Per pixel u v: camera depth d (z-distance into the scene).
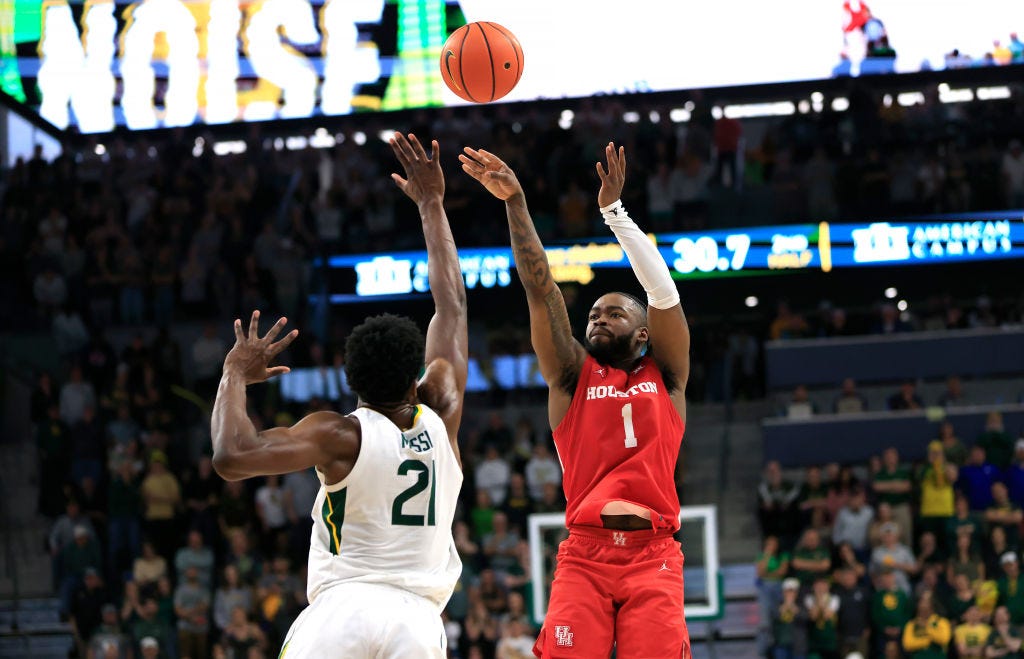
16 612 15.96
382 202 18.78
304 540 14.59
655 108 20.20
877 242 18.66
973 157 18.66
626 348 4.61
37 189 19.56
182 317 18.91
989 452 14.93
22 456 18.58
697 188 18.67
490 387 18.06
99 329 18.00
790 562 13.43
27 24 20.39
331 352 17.95
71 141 20.58
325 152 20.05
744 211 18.80
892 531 13.42
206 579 14.19
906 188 18.66
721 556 16.36
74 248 18.98
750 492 17.03
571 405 4.59
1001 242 18.52
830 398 18.09
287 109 20.67
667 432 4.50
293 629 3.64
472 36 5.01
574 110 20.20
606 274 18.33
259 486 15.56
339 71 20.64
